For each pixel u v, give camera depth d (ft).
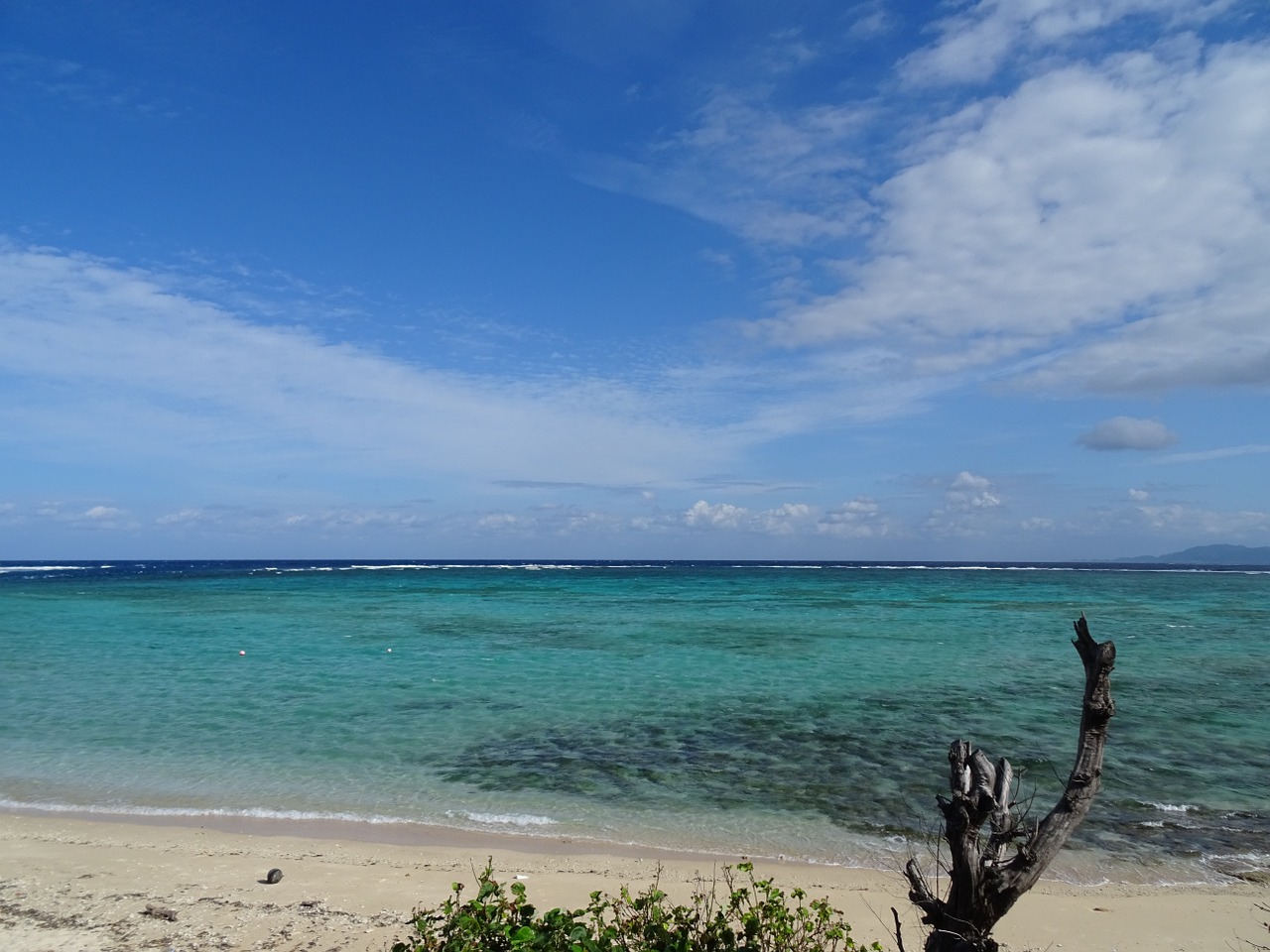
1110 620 141.79
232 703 63.52
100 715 59.26
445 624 127.85
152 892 27.78
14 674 77.66
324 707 61.98
